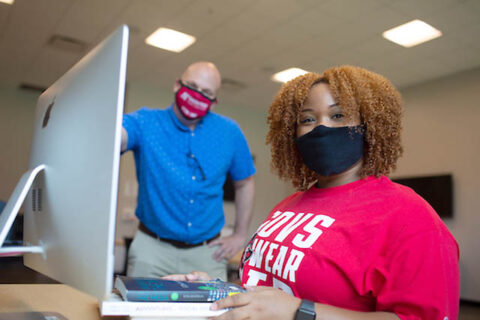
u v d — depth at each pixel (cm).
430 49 568
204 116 192
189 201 179
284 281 89
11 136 809
